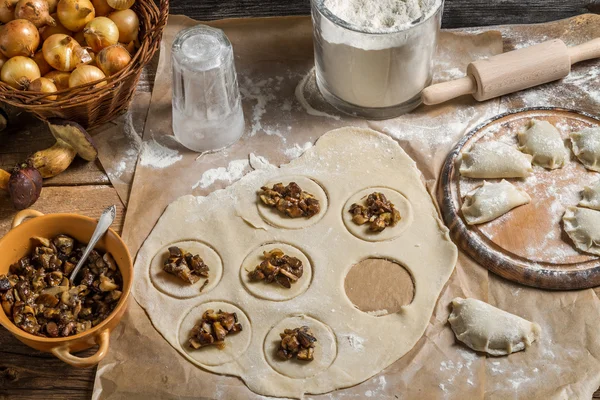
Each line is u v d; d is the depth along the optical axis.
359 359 1.05
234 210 1.16
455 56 1.31
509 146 1.19
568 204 1.15
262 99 1.27
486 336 1.05
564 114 1.23
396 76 1.20
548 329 1.07
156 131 1.24
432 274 1.11
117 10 1.20
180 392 1.03
